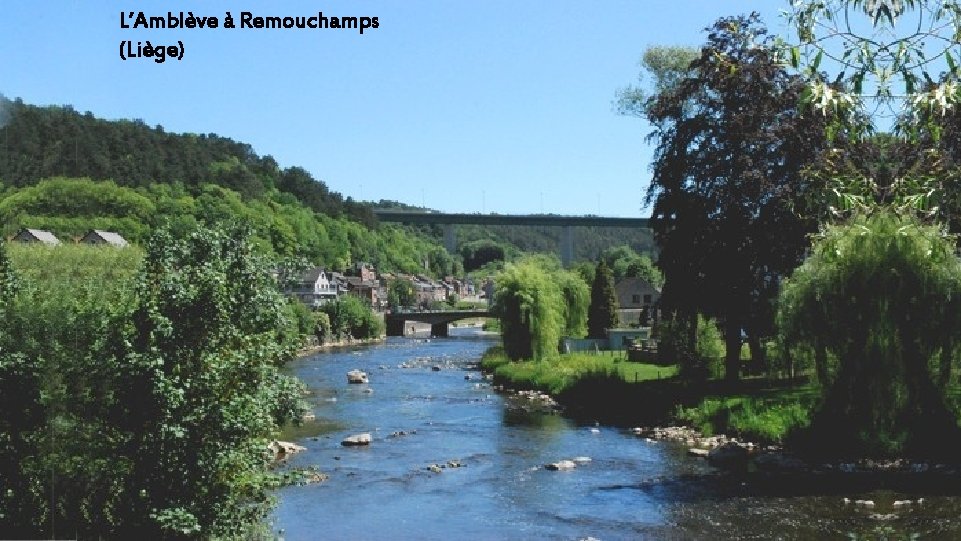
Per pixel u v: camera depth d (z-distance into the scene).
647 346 62.84
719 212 42.19
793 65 7.00
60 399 15.36
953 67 6.62
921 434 28.98
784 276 41.44
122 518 15.54
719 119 43.31
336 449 34.56
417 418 43.28
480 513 24.73
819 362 29.83
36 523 15.62
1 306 15.67
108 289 16.52
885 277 28.14
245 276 16.22
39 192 150.75
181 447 15.29
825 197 7.98
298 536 22.50
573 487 27.67
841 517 22.88
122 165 180.88
